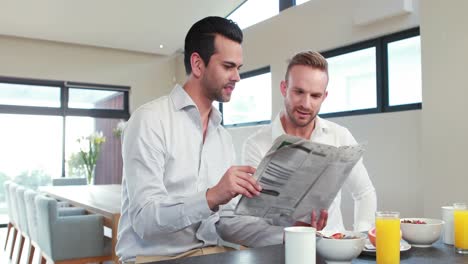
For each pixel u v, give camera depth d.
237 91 6.48
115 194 4.21
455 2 3.01
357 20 4.33
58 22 6.01
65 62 7.01
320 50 4.88
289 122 1.82
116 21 6.16
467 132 2.91
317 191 1.23
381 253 1.00
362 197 1.81
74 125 7.19
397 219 1.00
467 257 1.09
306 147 1.08
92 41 6.84
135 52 7.68
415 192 3.80
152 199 1.21
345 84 4.71
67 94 7.12
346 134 1.95
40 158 6.90
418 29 3.90
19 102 6.74
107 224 3.08
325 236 1.10
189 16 6.37
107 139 7.51
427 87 3.19
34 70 6.75
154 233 1.21
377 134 4.19
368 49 4.44
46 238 3.01
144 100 7.75
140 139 1.27
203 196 1.16
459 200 2.95
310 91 1.66
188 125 1.42
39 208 3.04
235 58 1.37
